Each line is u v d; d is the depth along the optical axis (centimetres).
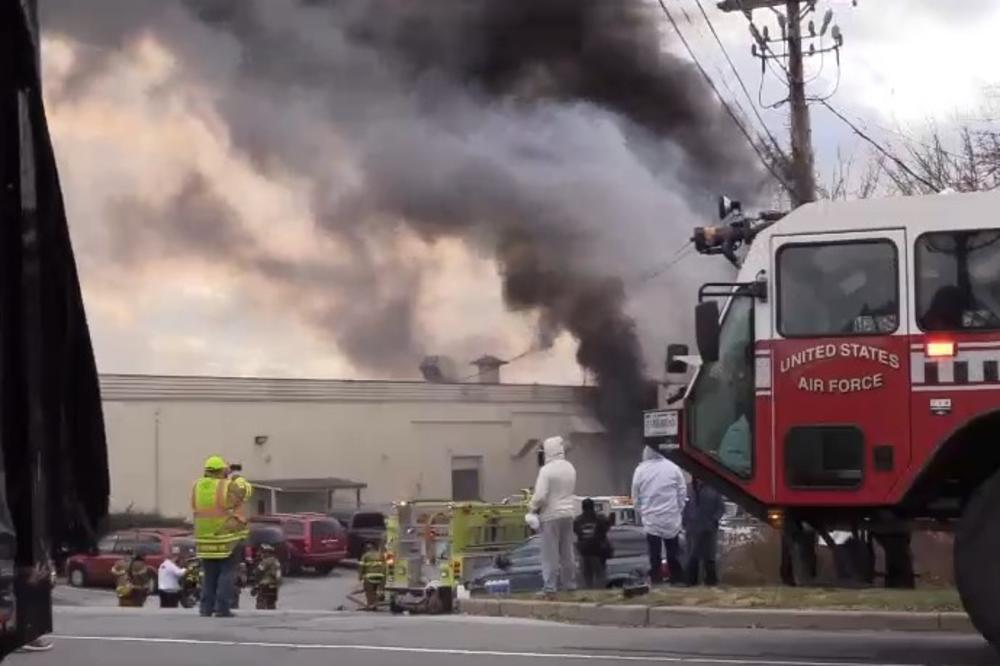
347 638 1134
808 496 937
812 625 1147
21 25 384
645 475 1519
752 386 969
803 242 956
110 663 985
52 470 423
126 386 4428
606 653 1016
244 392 4691
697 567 1448
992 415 892
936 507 940
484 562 2269
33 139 396
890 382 923
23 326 401
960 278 915
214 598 1421
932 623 1113
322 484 4741
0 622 392
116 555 3275
